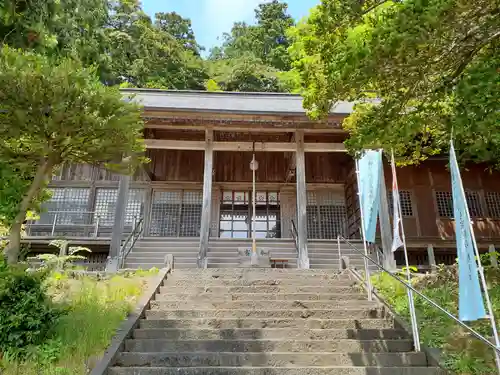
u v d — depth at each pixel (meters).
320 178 16.69
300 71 6.41
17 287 5.54
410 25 4.32
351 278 8.81
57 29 9.66
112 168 7.14
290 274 9.11
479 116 4.93
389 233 11.38
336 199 16.50
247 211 16.97
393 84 5.48
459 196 5.20
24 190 6.43
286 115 11.55
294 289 8.05
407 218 14.16
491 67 4.79
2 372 4.60
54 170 7.39
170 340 5.76
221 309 6.95
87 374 4.79
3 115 6.02
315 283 8.47
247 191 17.17
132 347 5.65
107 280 8.05
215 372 5.02
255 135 13.90
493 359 5.36
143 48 31.59
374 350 5.85
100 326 5.65
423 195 14.45
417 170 14.73
